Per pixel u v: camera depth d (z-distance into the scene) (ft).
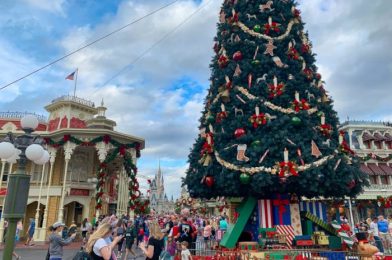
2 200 85.92
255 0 45.93
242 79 41.68
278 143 35.76
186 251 30.12
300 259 28.60
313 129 37.58
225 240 38.37
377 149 113.60
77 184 89.30
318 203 43.57
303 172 34.37
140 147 91.30
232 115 40.73
